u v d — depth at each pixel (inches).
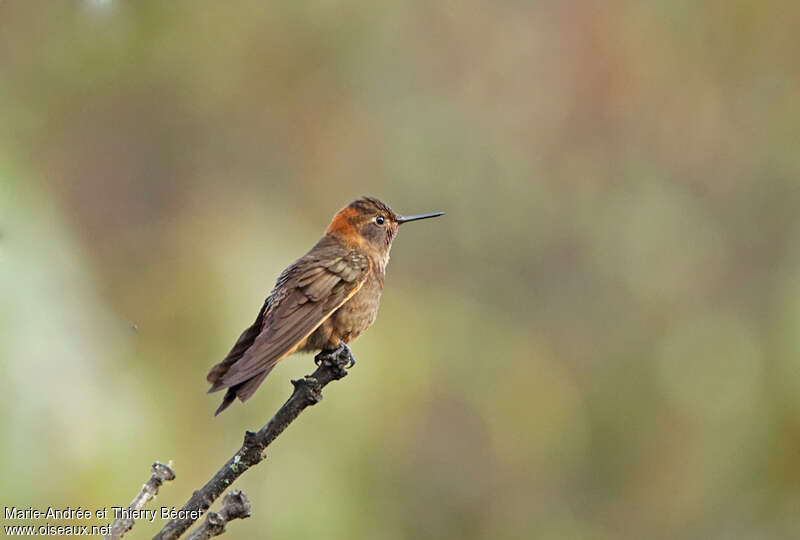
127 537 307.9
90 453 295.7
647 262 547.5
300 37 546.0
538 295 535.8
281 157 536.4
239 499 182.1
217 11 535.5
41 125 498.3
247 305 417.7
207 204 507.2
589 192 556.4
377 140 545.0
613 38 566.6
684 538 477.1
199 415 368.2
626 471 506.9
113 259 459.5
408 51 558.3
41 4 497.7
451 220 540.7
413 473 460.8
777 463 462.3
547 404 506.0
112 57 514.6
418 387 453.7
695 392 504.4
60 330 308.8
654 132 565.9
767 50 579.8
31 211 332.8
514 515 485.1
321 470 382.6
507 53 565.0
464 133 552.1
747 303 539.8
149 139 521.0
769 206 561.6
